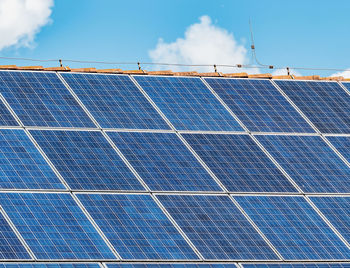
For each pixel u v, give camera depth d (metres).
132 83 51.81
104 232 40.44
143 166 45.38
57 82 50.06
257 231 42.72
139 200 42.94
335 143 50.72
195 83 53.34
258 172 46.91
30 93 48.53
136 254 39.62
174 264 39.59
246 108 52.06
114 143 46.50
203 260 40.22
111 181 43.72
